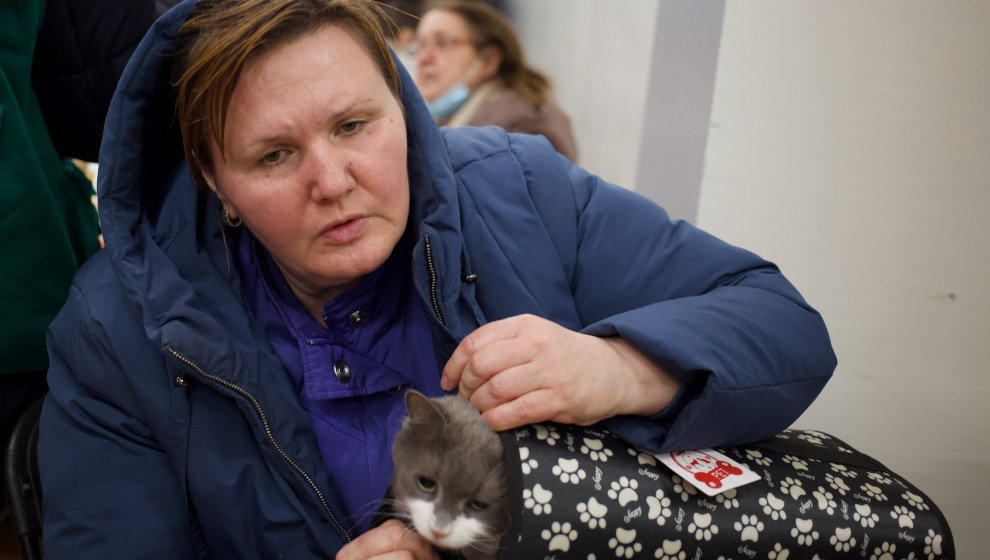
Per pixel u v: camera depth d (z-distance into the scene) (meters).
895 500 0.90
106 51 1.21
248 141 0.82
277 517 0.95
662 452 0.82
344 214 0.86
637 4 1.80
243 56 0.78
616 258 1.07
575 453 0.78
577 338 0.86
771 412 0.90
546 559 0.71
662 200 1.95
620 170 1.95
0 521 1.53
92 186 1.44
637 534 0.74
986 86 1.74
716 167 1.87
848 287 1.90
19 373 1.21
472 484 0.78
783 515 0.81
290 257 0.92
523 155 1.11
